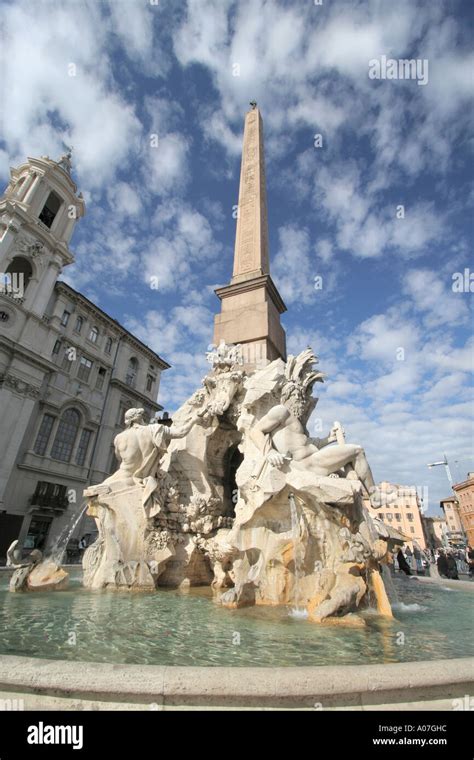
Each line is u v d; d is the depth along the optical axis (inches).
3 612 195.0
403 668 92.6
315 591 218.8
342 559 213.5
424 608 252.2
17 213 1172.5
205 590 294.0
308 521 234.8
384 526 270.2
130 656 133.5
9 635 153.6
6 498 1031.6
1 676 87.7
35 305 1187.3
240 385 359.3
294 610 218.8
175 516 318.0
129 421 327.3
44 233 1233.4
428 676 90.4
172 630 170.7
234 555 261.1
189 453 348.8
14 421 1075.3
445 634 177.2
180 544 316.2
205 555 324.5
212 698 84.7
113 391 1445.6
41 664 91.4
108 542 290.4
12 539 1003.9
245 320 430.0
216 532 321.4
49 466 1163.9
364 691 86.9
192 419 344.2
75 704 85.0
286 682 85.9
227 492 373.4
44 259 1240.2
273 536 246.8
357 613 199.6
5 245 1144.8
